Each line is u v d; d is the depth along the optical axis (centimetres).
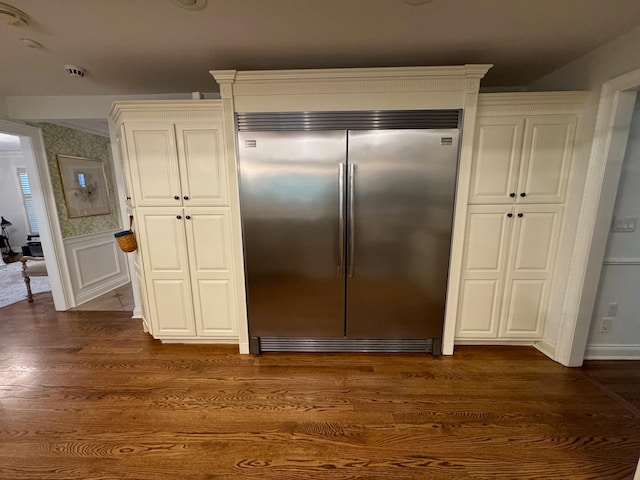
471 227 213
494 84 250
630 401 176
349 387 190
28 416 166
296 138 197
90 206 358
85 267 349
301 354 230
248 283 220
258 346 230
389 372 205
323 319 224
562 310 210
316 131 196
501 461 139
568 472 134
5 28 153
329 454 143
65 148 326
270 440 151
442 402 176
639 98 181
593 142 185
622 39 167
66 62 196
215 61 198
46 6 134
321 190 202
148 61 196
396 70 185
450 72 185
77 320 293
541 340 229
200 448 147
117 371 208
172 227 221
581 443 148
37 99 266
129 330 271
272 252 213
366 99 192
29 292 342
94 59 192
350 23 153
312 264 214
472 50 185
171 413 169
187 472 135
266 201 205
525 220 210
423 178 199
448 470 135
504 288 221
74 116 270
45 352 233
